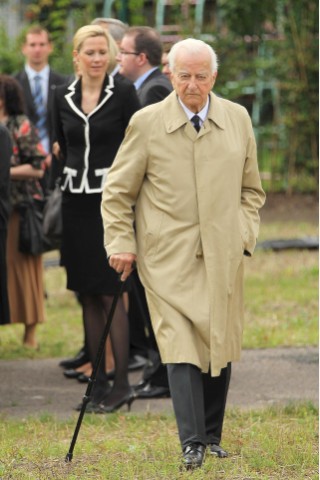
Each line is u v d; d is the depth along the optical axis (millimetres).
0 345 16875
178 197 10125
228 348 10180
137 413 12539
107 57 12953
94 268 12828
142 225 10312
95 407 12805
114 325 12789
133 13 32250
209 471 9891
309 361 15289
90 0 33031
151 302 10141
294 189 31641
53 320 18578
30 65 19938
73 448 10562
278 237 25234
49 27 32906
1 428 11906
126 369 12797
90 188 12859
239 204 10297
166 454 10539
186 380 9867
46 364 15594
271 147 32188
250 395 13523
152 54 14102
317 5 31078
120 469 10125
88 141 12891
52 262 23562
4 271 13367
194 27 31781
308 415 12211
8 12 35875
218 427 10461
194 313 9953
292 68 31391
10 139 13430
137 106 13016
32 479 9883
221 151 10141
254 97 32906
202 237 10055
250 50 32156
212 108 10203
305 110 31422
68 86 13156
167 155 10172
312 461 10234
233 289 10164
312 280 21250
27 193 15734
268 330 17141
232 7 31078
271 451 10508
